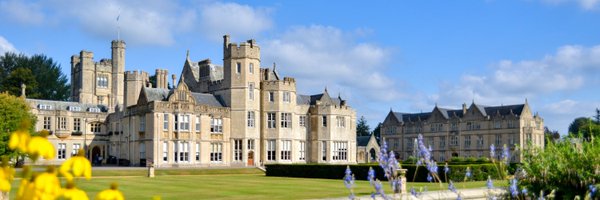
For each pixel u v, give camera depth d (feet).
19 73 373.61
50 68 419.95
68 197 14.17
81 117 287.89
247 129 243.60
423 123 424.87
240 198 95.09
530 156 63.10
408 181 153.99
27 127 14.51
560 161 59.88
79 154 15.06
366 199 85.46
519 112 367.25
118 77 369.09
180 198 95.20
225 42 250.57
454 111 417.08
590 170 57.62
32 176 14.16
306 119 267.59
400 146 441.68
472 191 94.17
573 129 467.11
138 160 232.53
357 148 377.91
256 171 219.82
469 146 391.24
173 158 224.74
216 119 238.27
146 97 231.50
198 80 272.92
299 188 121.19
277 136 252.42
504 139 371.35
